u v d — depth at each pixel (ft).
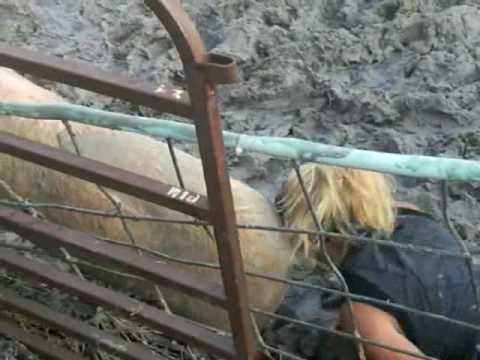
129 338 8.61
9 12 12.73
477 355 7.30
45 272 7.50
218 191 5.65
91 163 6.31
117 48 12.23
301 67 11.47
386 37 11.83
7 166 8.15
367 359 7.03
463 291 7.05
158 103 5.48
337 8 12.46
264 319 8.28
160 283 6.66
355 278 7.07
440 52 11.45
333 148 5.27
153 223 7.95
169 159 8.05
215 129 5.40
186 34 5.03
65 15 12.81
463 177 4.95
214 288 6.40
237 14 12.54
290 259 7.65
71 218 8.25
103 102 11.41
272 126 11.02
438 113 10.76
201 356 8.43
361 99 10.97
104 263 6.86
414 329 7.07
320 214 6.88
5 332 8.25
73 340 8.64
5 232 9.39
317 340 8.73
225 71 5.06
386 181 7.43
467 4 12.21
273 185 10.33
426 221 7.34
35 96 8.78
